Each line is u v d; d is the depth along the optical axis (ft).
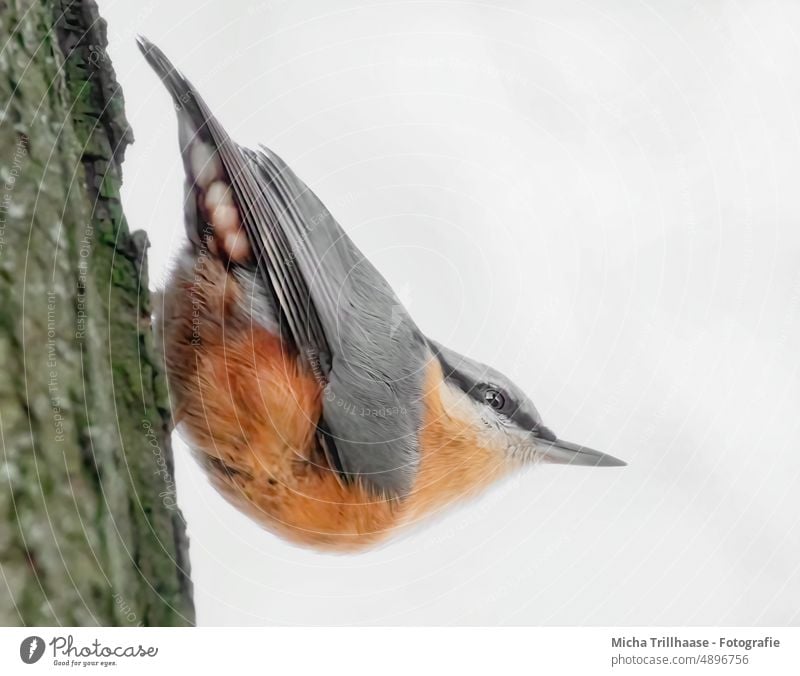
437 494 7.50
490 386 7.50
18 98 7.36
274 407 7.47
